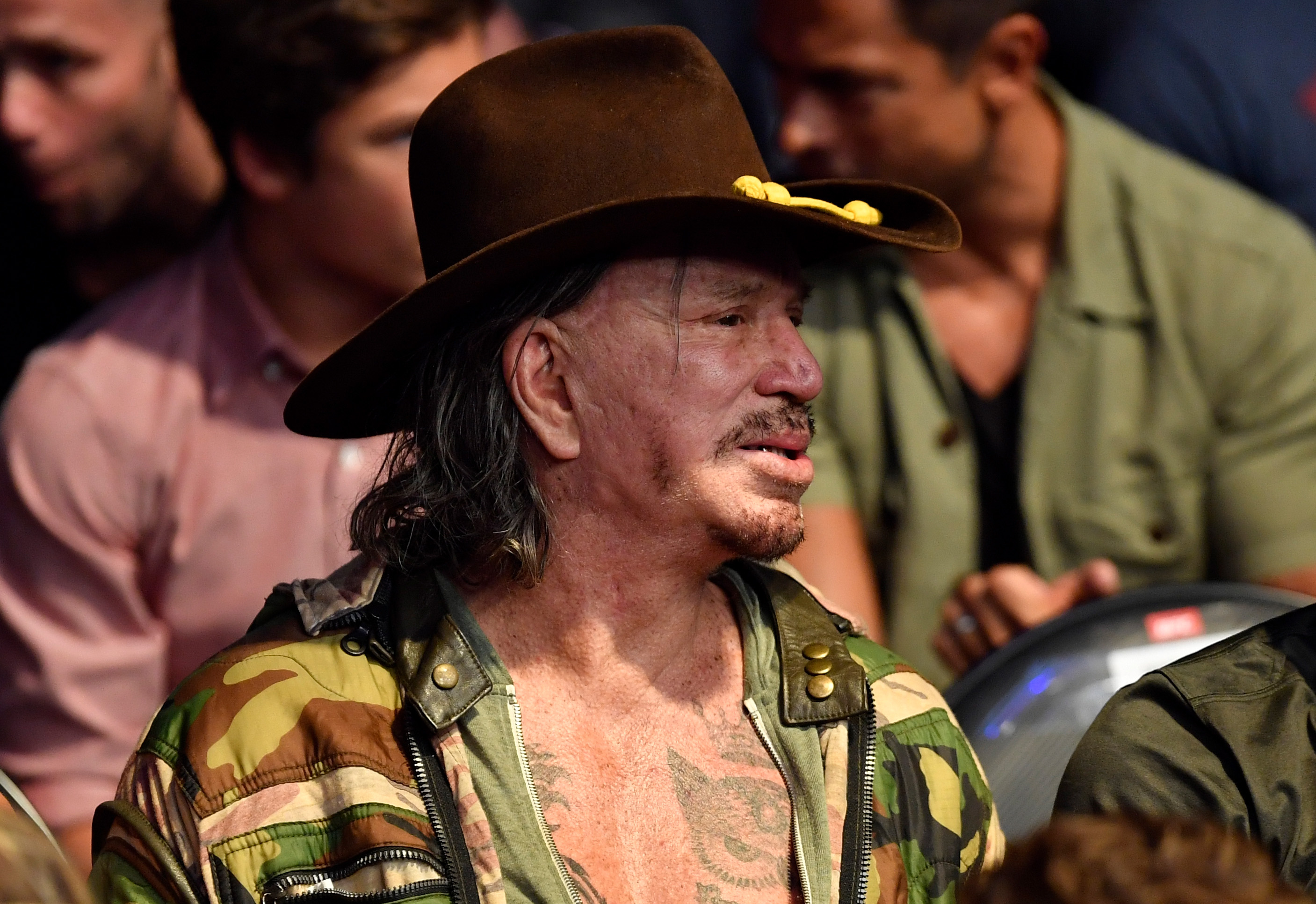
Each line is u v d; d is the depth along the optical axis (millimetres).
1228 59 10820
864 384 9680
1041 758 6785
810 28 9062
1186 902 3438
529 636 5430
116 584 8492
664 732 5387
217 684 5289
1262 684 5531
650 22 10656
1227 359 9664
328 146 8078
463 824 5016
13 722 8531
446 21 8047
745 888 5141
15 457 8508
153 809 5168
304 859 4980
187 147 9508
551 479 5375
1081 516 9648
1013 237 9602
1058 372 9625
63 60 9242
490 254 5098
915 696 5691
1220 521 9711
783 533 5293
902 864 5324
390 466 5867
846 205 5691
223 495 8453
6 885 3545
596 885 5074
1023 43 9219
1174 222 9656
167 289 8727
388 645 5363
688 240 5246
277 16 7883
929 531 9594
